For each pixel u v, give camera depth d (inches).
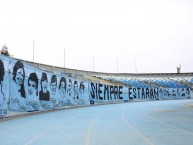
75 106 1462.8
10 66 759.7
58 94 1231.5
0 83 692.7
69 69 2054.6
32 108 919.7
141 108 1238.3
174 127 498.6
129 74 2790.4
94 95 1800.0
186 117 729.6
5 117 717.3
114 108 1267.2
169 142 336.8
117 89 2166.6
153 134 408.8
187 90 2847.0
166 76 2965.1
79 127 517.0
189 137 376.5
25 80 872.9
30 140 368.2
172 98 2746.1
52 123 600.4
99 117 761.0
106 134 415.8
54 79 1184.8
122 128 491.5
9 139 378.6
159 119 672.4
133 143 332.5
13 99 774.5
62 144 333.7
